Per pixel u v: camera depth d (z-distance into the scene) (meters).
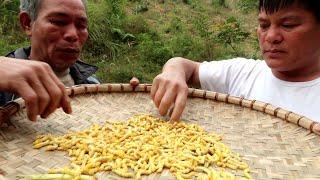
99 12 1.91
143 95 0.55
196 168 0.36
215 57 1.82
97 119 0.48
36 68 0.40
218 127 0.47
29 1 0.63
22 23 0.65
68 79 0.67
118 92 0.54
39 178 0.33
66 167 0.36
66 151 0.39
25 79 0.39
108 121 0.47
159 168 0.36
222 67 0.62
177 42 1.89
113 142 0.41
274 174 0.36
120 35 1.89
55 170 0.35
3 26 1.69
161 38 1.99
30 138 0.41
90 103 0.51
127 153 0.39
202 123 0.48
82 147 0.39
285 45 0.48
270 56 0.50
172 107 0.49
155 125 0.47
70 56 0.62
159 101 0.49
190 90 0.54
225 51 1.88
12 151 0.38
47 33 0.60
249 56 1.84
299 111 0.52
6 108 0.43
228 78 0.61
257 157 0.39
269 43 0.50
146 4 2.44
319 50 0.51
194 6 2.55
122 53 1.78
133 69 1.64
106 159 0.37
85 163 0.36
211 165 0.38
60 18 0.60
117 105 0.52
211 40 1.94
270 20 0.49
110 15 1.98
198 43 1.88
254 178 0.35
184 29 2.12
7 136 0.40
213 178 0.34
